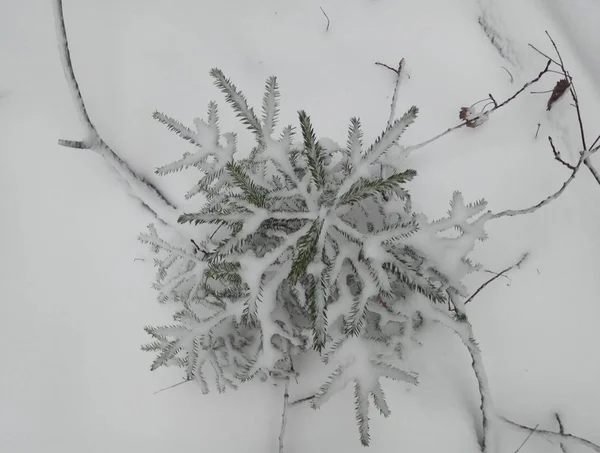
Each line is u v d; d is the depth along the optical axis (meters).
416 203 1.28
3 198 1.35
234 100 1.02
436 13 1.38
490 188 1.29
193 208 1.30
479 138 1.31
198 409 1.25
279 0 1.40
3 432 1.27
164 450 1.24
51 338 1.30
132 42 1.40
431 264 1.06
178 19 1.41
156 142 1.34
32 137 1.36
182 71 1.38
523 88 1.28
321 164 0.99
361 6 1.39
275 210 1.00
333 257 1.03
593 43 1.37
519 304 1.25
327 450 1.21
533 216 1.28
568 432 1.21
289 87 1.36
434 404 1.22
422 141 1.32
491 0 1.37
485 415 1.17
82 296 1.31
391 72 1.35
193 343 1.10
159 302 1.23
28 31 1.41
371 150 0.97
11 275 1.33
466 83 1.34
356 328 0.98
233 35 1.40
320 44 1.38
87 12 1.41
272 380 1.20
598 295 1.25
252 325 1.19
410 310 1.09
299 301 1.12
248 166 1.12
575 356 1.24
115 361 1.28
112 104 1.37
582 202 1.28
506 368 1.24
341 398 1.23
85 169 1.35
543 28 1.35
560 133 1.31
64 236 1.33
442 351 1.24
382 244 1.03
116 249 1.32
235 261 0.96
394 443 1.21
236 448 1.23
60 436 1.27
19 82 1.39
